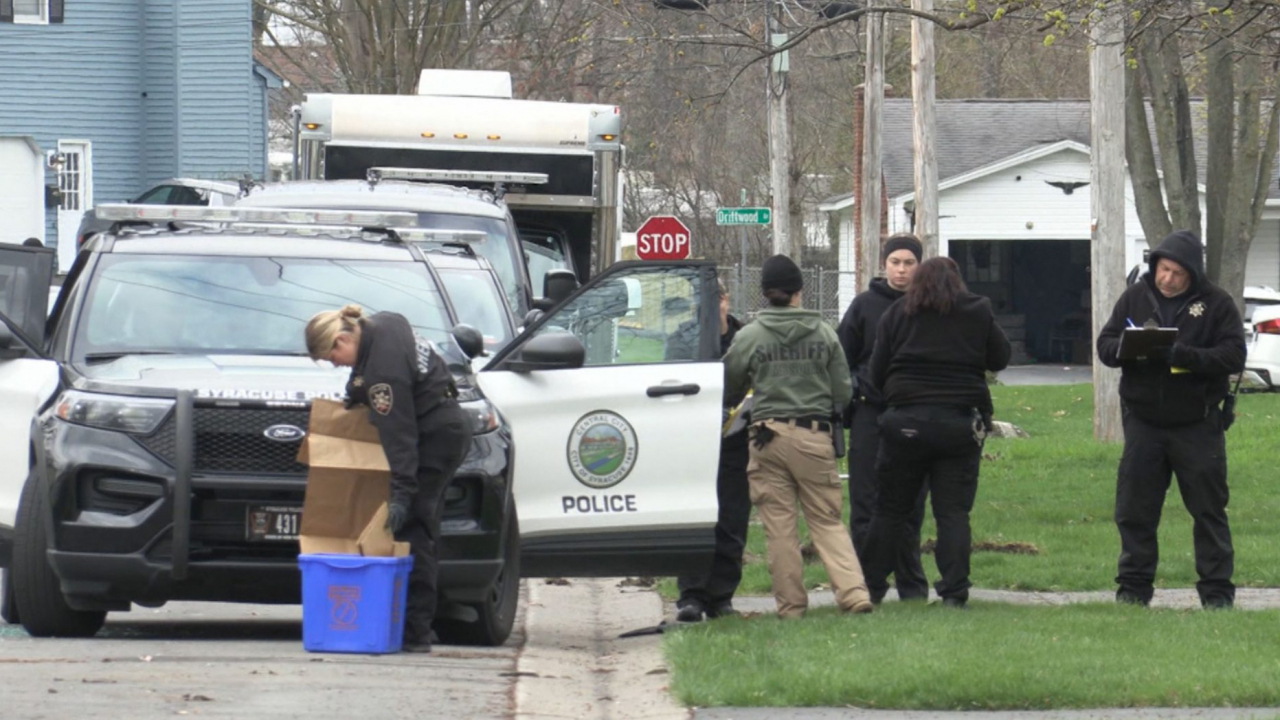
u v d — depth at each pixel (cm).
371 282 3197
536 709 2330
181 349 3016
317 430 2644
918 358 3141
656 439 3072
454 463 2686
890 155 14950
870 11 4891
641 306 3138
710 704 2367
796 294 3209
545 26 13325
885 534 3284
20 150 11125
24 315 3158
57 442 2691
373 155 5809
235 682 2364
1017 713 2317
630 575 3127
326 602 2644
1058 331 15312
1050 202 14538
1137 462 3238
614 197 5866
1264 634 2827
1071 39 5662
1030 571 3897
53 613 2827
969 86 18112
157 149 12050
